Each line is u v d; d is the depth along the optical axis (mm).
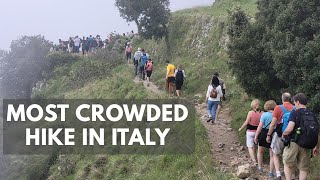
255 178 11438
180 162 13633
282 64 12633
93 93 27391
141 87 23219
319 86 11773
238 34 16031
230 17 16969
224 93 18391
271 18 14859
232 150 13727
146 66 26062
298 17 13070
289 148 9578
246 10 29359
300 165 9539
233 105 17641
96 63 37250
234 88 19844
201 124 15531
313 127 9305
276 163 10805
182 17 36031
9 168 23828
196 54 30656
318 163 11180
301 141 9344
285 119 10180
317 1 12867
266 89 14641
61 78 40594
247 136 12102
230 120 16641
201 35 31578
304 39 12594
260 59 14625
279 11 14164
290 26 13234
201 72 24672
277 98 14414
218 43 28234
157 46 38281
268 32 14312
